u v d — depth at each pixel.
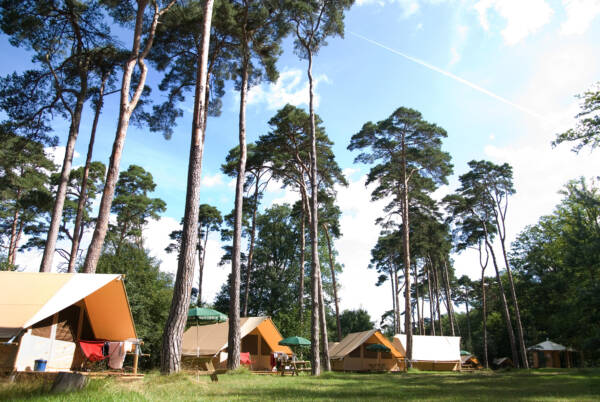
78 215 18.64
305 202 27.19
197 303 36.94
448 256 47.28
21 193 28.48
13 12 15.30
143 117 18.56
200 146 11.42
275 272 43.09
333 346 31.73
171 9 16.81
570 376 15.24
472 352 47.03
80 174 31.27
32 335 9.81
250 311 41.88
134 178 36.12
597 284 11.29
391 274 48.03
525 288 34.38
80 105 17.61
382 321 58.62
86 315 12.43
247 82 19.09
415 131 27.92
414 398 7.28
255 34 19.36
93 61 18.41
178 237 40.84
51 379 7.64
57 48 17.62
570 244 12.88
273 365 23.64
